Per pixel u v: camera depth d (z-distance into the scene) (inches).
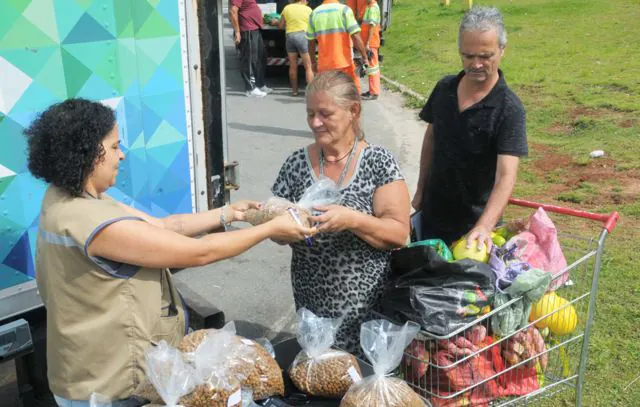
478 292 93.3
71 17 117.7
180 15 138.7
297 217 92.2
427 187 139.9
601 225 222.4
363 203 101.7
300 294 110.2
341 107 96.6
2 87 110.3
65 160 77.6
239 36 439.5
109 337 81.6
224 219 100.3
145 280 82.9
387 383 80.2
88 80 123.3
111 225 78.1
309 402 86.2
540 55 520.1
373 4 399.9
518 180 270.1
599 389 138.4
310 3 475.5
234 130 360.2
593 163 285.9
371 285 104.8
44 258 82.6
